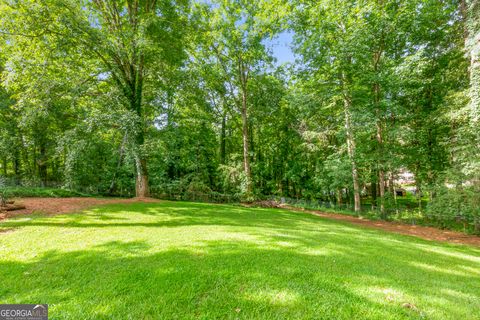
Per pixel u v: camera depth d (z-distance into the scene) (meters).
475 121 8.80
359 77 12.25
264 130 23.94
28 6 9.76
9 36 10.17
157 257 4.16
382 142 13.14
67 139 11.28
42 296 2.78
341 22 12.30
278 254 4.55
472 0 8.70
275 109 20.22
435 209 10.33
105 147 17.59
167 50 13.60
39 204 9.94
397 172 15.01
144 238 5.48
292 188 24.84
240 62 18.23
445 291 3.38
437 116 10.91
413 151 12.68
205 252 4.52
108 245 4.84
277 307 2.63
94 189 19.02
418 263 4.83
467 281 3.98
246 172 18.61
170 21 14.40
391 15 10.73
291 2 14.59
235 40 16.52
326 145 17.66
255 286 3.13
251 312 2.51
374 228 10.02
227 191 20.41
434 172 12.29
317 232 7.41
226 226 7.50
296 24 14.23
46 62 10.69
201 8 16.34
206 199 19.05
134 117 11.73
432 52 12.23
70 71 11.91
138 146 12.65
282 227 8.06
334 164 15.37
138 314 2.43
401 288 3.31
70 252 4.36
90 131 11.68
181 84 15.59
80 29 10.48
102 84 14.66
